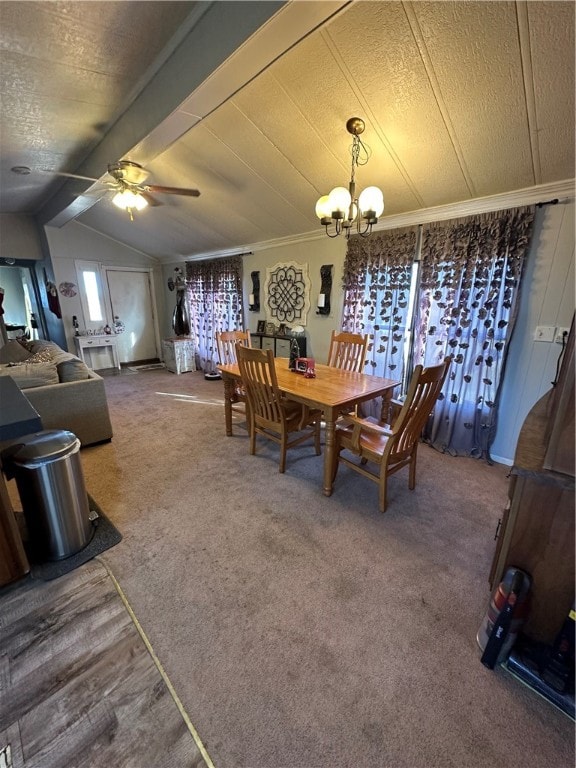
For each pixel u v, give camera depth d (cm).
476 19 150
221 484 254
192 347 632
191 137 286
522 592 121
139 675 128
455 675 129
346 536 201
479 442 296
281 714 117
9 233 559
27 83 216
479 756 107
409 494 244
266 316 489
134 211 481
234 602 158
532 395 266
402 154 241
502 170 229
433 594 163
